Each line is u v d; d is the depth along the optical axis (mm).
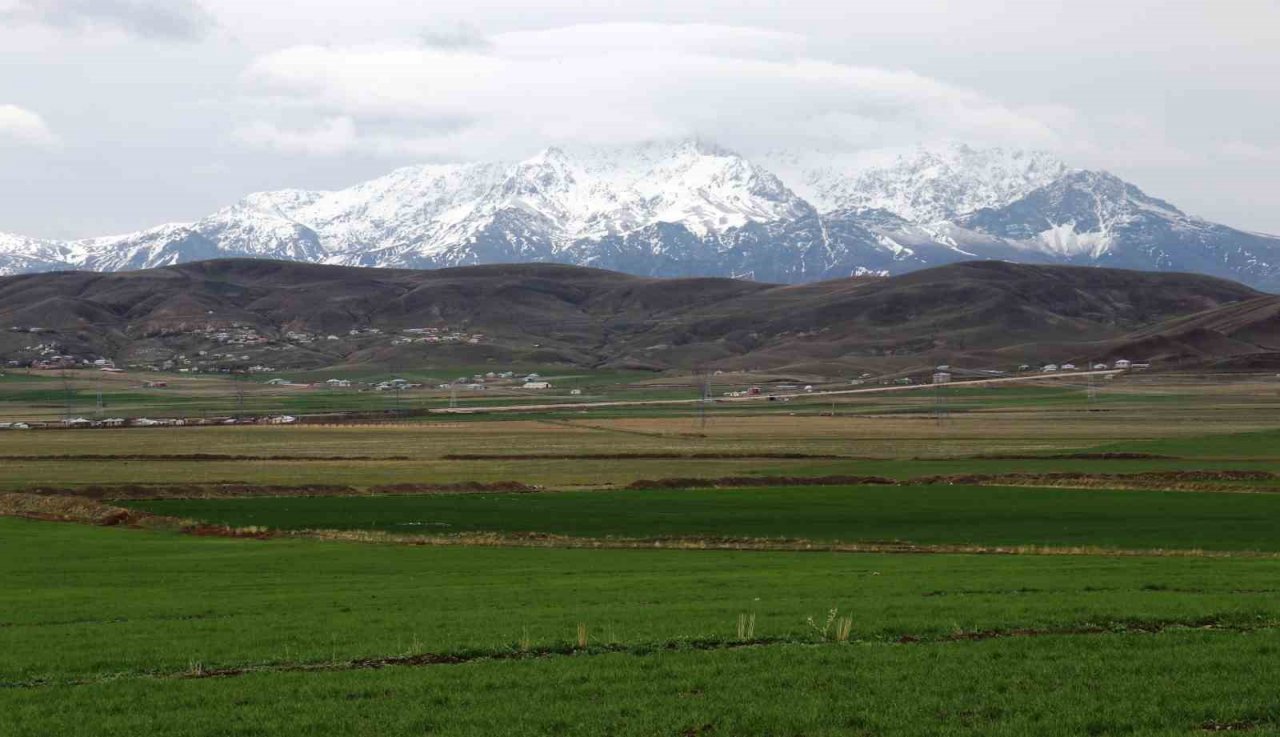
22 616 50219
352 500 118625
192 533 94312
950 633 41125
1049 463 156000
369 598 54656
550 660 37438
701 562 71312
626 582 59312
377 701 32594
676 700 32062
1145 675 34062
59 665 38531
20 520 102750
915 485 130375
